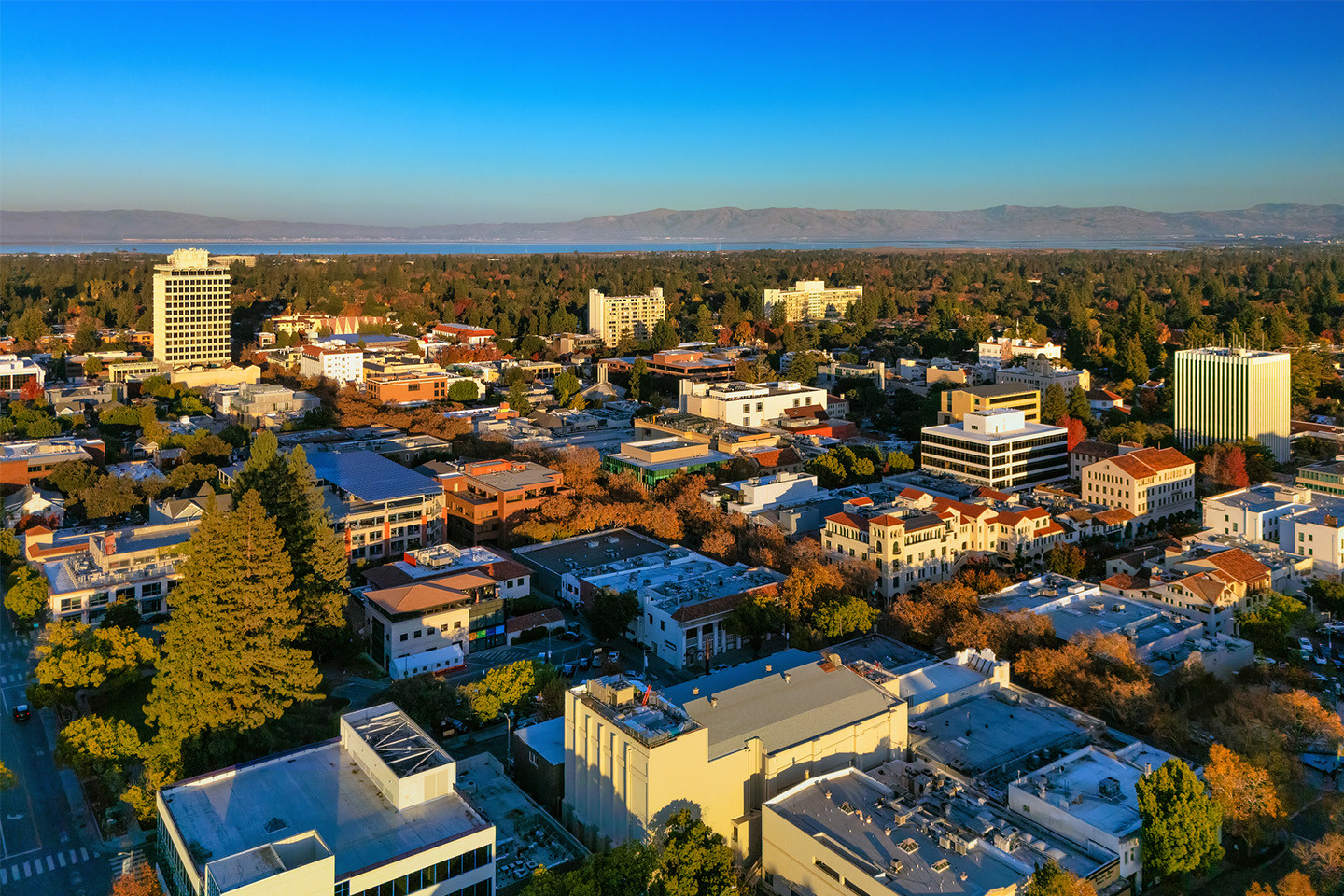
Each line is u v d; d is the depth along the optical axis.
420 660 184.75
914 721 153.38
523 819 133.25
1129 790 130.75
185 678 146.12
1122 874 117.44
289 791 121.19
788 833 121.00
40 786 145.62
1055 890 104.19
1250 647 177.75
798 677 146.25
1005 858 114.69
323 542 195.38
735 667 157.62
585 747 132.38
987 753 143.50
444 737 160.88
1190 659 164.00
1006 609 191.00
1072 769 136.25
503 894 117.62
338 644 191.00
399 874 106.94
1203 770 135.00
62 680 164.00
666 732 121.50
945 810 124.81
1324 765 146.88
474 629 198.50
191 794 120.06
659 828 119.06
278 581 154.50
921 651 188.75
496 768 146.50
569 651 198.38
